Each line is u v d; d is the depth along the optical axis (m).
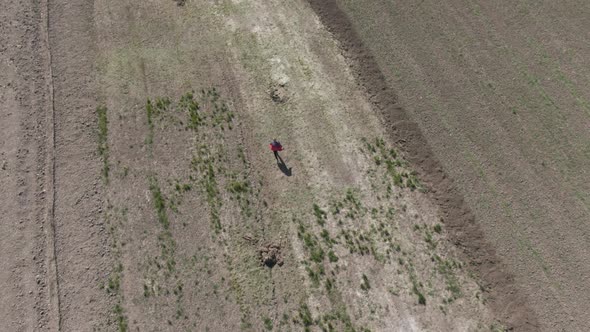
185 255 15.98
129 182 17.16
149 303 15.34
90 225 16.48
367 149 17.45
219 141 17.80
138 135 17.98
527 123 17.58
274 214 16.55
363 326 14.85
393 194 16.67
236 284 15.54
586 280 15.12
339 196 16.69
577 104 17.80
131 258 15.98
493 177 16.78
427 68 18.80
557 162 16.88
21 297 15.41
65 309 15.27
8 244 16.14
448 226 16.14
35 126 18.14
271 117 18.19
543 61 18.70
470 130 17.59
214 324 15.03
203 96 18.69
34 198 16.86
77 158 17.59
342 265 15.66
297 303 15.25
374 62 19.05
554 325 14.70
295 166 17.27
